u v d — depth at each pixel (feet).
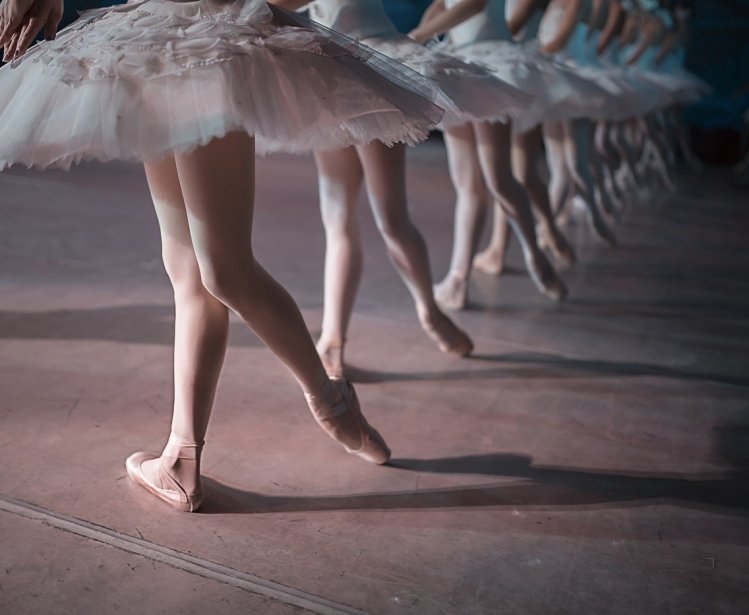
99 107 4.83
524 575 5.25
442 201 19.03
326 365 8.31
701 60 32.48
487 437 7.25
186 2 5.22
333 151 7.88
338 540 5.54
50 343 8.80
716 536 5.85
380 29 7.92
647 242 15.93
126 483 6.11
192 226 5.23
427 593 5.01
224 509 5.85
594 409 8.00
